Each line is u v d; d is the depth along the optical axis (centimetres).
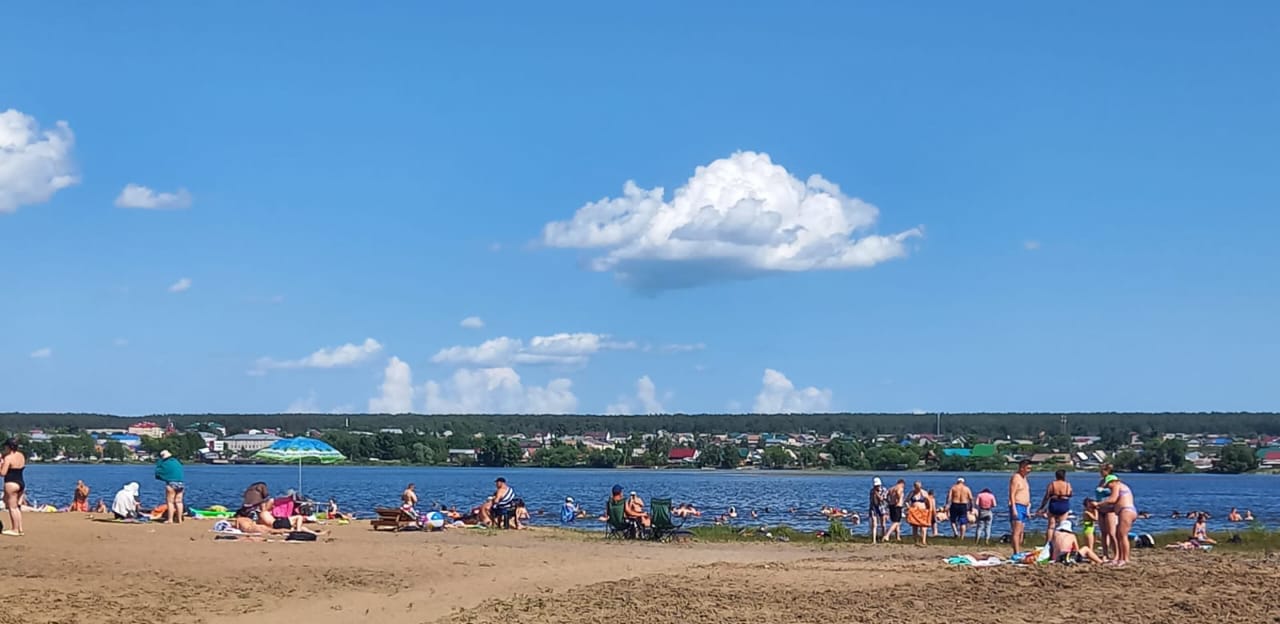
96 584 1852
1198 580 1853
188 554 2261
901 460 18125
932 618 1565
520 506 3503
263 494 3038
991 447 18438
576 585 1945
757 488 11469
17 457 2491
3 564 2036
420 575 2044
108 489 9162
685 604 1706
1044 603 1666
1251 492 11731
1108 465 2234
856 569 2161
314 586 1897
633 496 3177
